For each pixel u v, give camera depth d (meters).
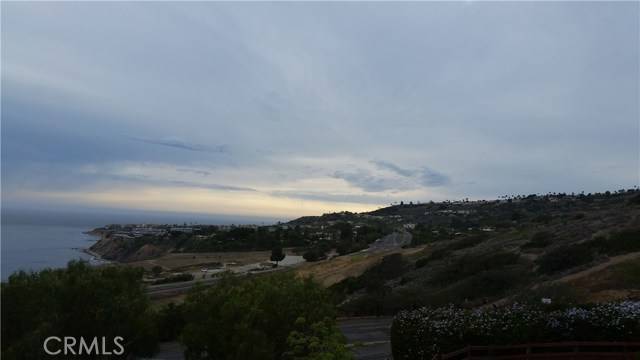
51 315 6.24
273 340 7.92
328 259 75.75
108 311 6.92
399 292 29.33
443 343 9.77
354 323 22.75
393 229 158.12
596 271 21.83
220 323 7.68
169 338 16.48
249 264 74.94
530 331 9.95
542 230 45.03
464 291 25.89
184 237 120.19
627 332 9.81
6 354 5.59
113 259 111.44
